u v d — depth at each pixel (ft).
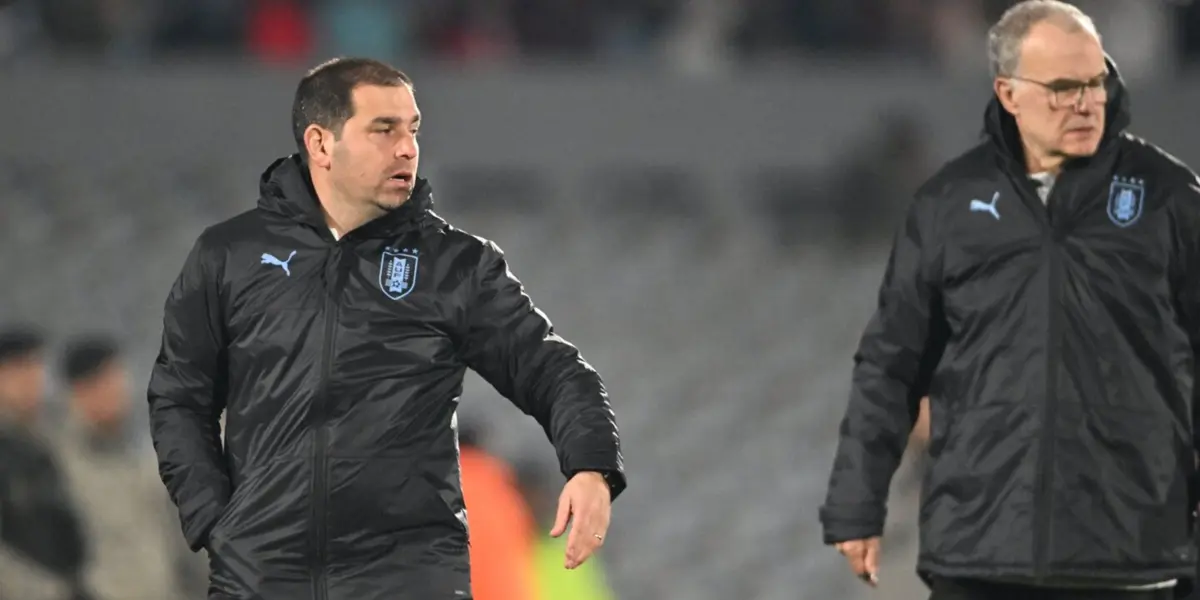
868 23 173.68
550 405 53.98
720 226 160.66
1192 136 156.46
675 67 173.58
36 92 162.09
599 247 157.38
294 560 52.95
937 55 172.96
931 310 61.82
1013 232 59.88
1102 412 58.75
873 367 62.49
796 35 174.29
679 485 134.82
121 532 82.38
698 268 156.76
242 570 53.06
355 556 53.06
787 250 158.71
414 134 54.65
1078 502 58.65
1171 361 59.21
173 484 54.60
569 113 162.30
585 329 150.30
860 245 157.38
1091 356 58.95
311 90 54.54
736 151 161.68
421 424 53.83
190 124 162.61
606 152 162.50
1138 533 58.70
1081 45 59.21
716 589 125.39
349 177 53.98
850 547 62.39
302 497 52.95
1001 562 59.16
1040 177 60.44
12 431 80.48
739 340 149.79
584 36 177.78
